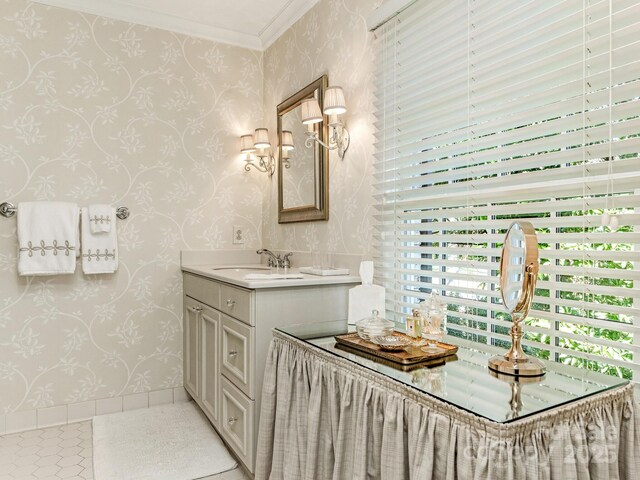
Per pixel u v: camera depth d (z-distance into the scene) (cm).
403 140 200
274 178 313
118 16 277
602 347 135
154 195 289
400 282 200
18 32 252
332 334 170
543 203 141
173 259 296
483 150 164
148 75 287
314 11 265
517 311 125
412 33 192
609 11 123
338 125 225
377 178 211
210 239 308
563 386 112
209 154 307
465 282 174
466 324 176
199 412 277
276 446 167
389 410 117
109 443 233
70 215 254
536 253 121
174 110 295
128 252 281
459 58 170
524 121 148
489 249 157
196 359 265
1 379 248
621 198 121
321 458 148
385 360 136
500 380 118
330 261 231
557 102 136
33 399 256
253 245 322
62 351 263
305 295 201
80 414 268
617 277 123
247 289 191
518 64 149
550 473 95
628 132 120
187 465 211
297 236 283
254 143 301
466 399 103
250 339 189
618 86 120
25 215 245
